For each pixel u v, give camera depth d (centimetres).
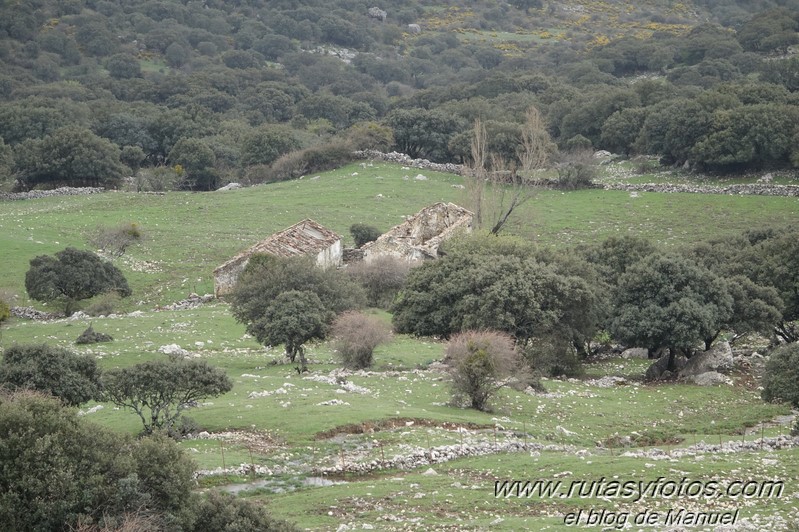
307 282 15000
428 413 11262
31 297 18812
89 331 15525
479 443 10238
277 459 9688
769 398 12250
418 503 8481
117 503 6925
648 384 14562
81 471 7006
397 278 19712
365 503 8531
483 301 15075
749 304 16175
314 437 10256
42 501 6788
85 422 7494
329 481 9269
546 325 14875
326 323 14250
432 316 15875
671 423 12356
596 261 19650
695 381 14600
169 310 19175
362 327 14062
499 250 18025
